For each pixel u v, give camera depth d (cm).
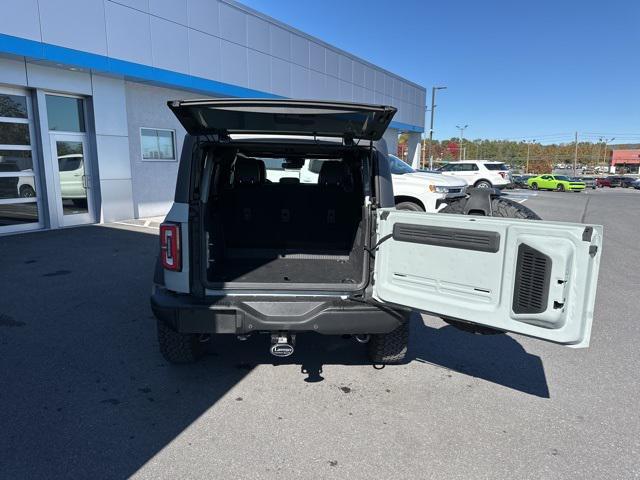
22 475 256
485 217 284
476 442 297
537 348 455
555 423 322
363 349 435
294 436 298
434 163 6775
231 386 360
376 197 338
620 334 499
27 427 301
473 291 287
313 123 319
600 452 290
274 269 387
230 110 288
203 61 1310
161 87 1252
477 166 2603
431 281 302
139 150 1210
